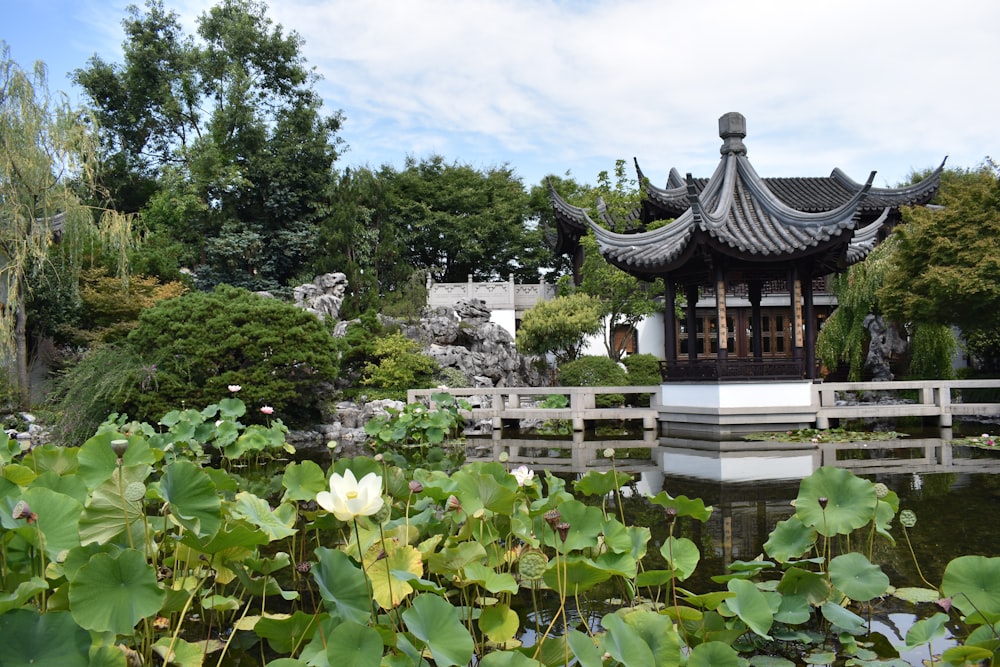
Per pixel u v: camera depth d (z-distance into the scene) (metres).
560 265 31.05
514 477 3.89
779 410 11.39
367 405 13.11
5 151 11.96
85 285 15.57
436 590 2.51
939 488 6.10
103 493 2.59
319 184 26.33
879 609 3.29
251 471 8.14
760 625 2.59
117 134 27.47
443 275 31.16
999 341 15.48
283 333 11.88
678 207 16.98
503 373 18.09
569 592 2.76
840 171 20.56
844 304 15.43
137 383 11.02
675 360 12.46
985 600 2.54
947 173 25.67
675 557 3.14
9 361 12.52
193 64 27.80
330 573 2.45
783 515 5.16
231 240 23.81
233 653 2.91
